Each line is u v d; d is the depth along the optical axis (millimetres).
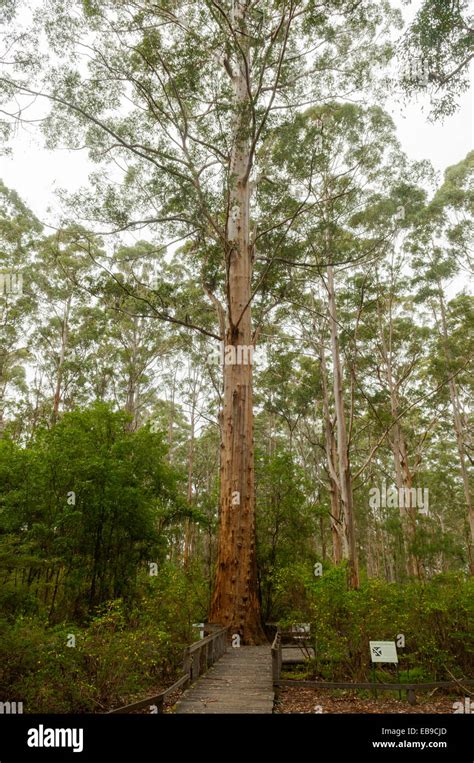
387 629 9031
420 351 25109
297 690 8844
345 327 22703
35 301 27859
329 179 19312
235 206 16266
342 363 24828
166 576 11914
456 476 35125
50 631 7512
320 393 26500
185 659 8250
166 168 15008
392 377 26078
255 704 7180
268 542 17141
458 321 25906
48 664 6387
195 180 15484
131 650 7691
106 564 12812
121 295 16391
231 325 15430
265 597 16078
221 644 11312
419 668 9141
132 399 28453
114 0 13633
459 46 8234
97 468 12398
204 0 13133
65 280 27078
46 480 12656
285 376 26078
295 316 24859
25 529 12500
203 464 39531
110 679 7352
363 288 19562
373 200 18812
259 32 13438
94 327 28703
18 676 6203
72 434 13344
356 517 36062
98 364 29562
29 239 26656
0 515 12383
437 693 8797
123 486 13266
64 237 24797
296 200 17578
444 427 29406
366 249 19141
